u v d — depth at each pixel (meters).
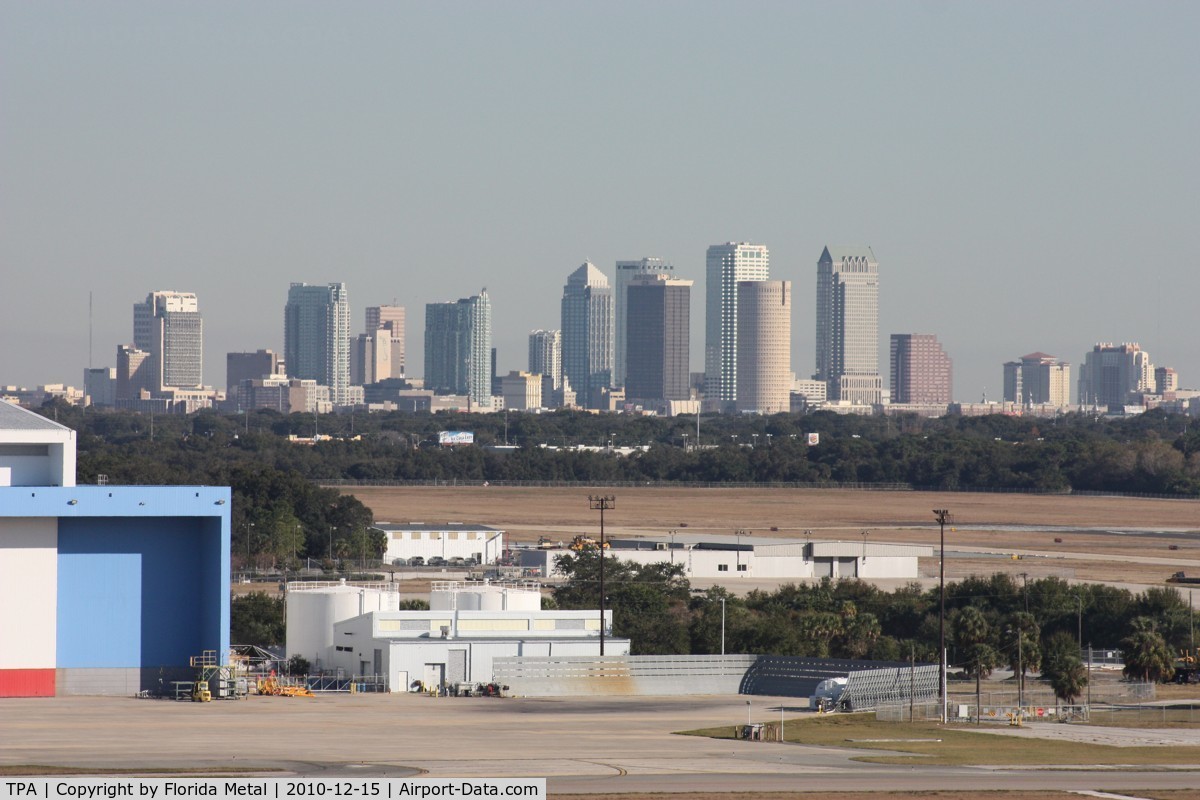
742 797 183.12
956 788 195.00
